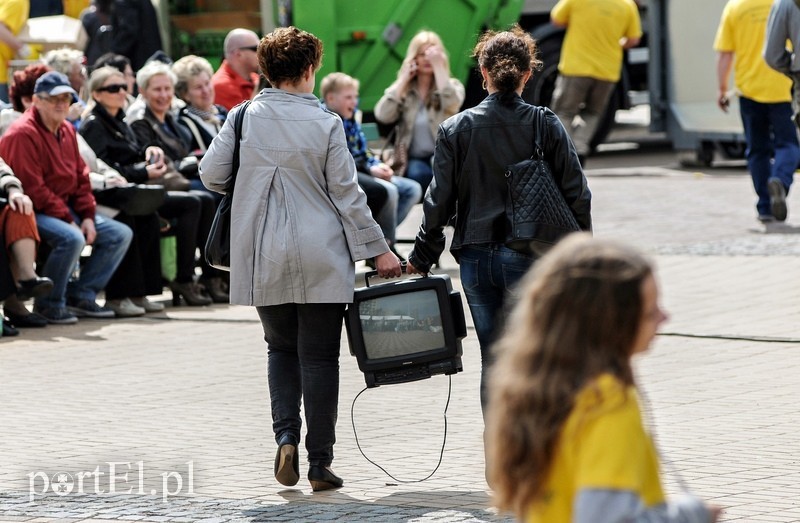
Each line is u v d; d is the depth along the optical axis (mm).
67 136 23062
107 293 23844
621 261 5977
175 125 25344
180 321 23344
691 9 40531
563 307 5949
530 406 5910
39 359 20109
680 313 22000
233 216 13062
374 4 37938
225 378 18672
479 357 19672
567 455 5820
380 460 14242
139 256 23859
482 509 12234
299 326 13141
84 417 16516
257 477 13758
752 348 19391
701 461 13664
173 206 24578
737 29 30531
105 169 23906
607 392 5820
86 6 39688
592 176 40531
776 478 12977
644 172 41094
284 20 37219
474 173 12969
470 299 13242
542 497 5918
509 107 13008
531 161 12750
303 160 12922
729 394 16703
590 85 39438
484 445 13461
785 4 27328
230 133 13117
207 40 37562
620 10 39094
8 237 21844
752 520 11594
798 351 19109
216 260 13391
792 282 24203
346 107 25969
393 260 13203
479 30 39281
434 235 13242
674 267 26078
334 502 12680
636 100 42906
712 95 40125
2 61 31969
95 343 21312
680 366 18406
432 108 27156
